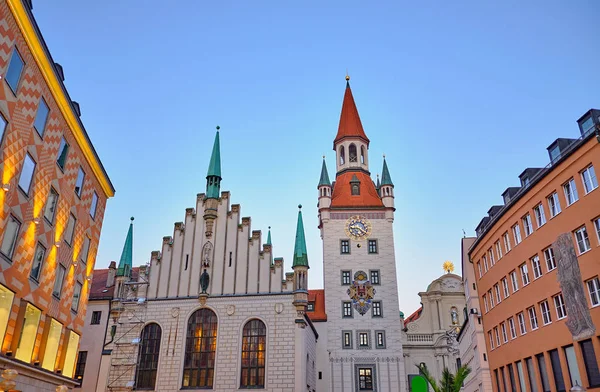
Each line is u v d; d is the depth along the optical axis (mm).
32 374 27094
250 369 43844
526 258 34375
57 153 29766
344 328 59250
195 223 50531
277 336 44719
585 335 27109
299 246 47969
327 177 68250
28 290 26484
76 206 33594
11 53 23281
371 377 56844
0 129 22688
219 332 45406
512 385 37469
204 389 43344
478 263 45281
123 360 45188
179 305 47094
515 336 36438
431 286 68625
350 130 75812
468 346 52688
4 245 23906
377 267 62469
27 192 25953
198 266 48531
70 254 32719
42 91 27047
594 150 26859
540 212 32688
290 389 42594
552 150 32781
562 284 29578
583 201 27766
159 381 44031
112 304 47312
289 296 46125
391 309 59969
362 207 65875
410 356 64562
